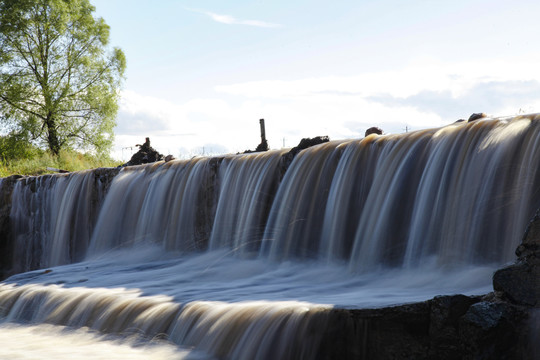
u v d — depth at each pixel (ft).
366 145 34.40
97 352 24.77
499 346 17.69
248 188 41.96
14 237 64.44
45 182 62.13
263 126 64.28
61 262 58.34
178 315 25.50
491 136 27.50
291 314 21.80
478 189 26.96
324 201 35.63
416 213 29.63
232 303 25.04
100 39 121.80
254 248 39.75
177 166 49.42
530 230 19.19
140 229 50.55
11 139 113.60
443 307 18.88
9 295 34.04
